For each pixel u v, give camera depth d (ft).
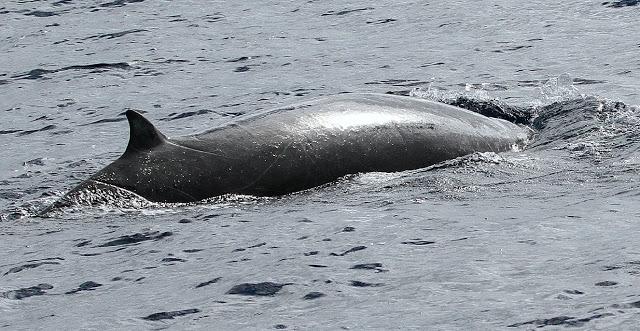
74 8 265.34
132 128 111.55
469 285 72.33
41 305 77.87
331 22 231.09
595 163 109.70
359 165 114.11
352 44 208.64
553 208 91.30
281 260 82.79
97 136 151.53
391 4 244.01
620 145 116.57
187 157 110.63
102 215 104.73
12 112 171.32
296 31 224.33
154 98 174.29
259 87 177.47
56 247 94.48
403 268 77.82
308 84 177.47
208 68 195.52
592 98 138.21
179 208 106.11
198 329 69.41
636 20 205.67
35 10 264.93
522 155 117.29
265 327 68.23
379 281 75.51
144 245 92.53
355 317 68.64
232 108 164.04
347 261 80.89
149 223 100.17
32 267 88.48
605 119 128.57
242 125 115.85
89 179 109.70
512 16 219.61
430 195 101.55
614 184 99.14
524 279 72.33
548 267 74.23
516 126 130.62
